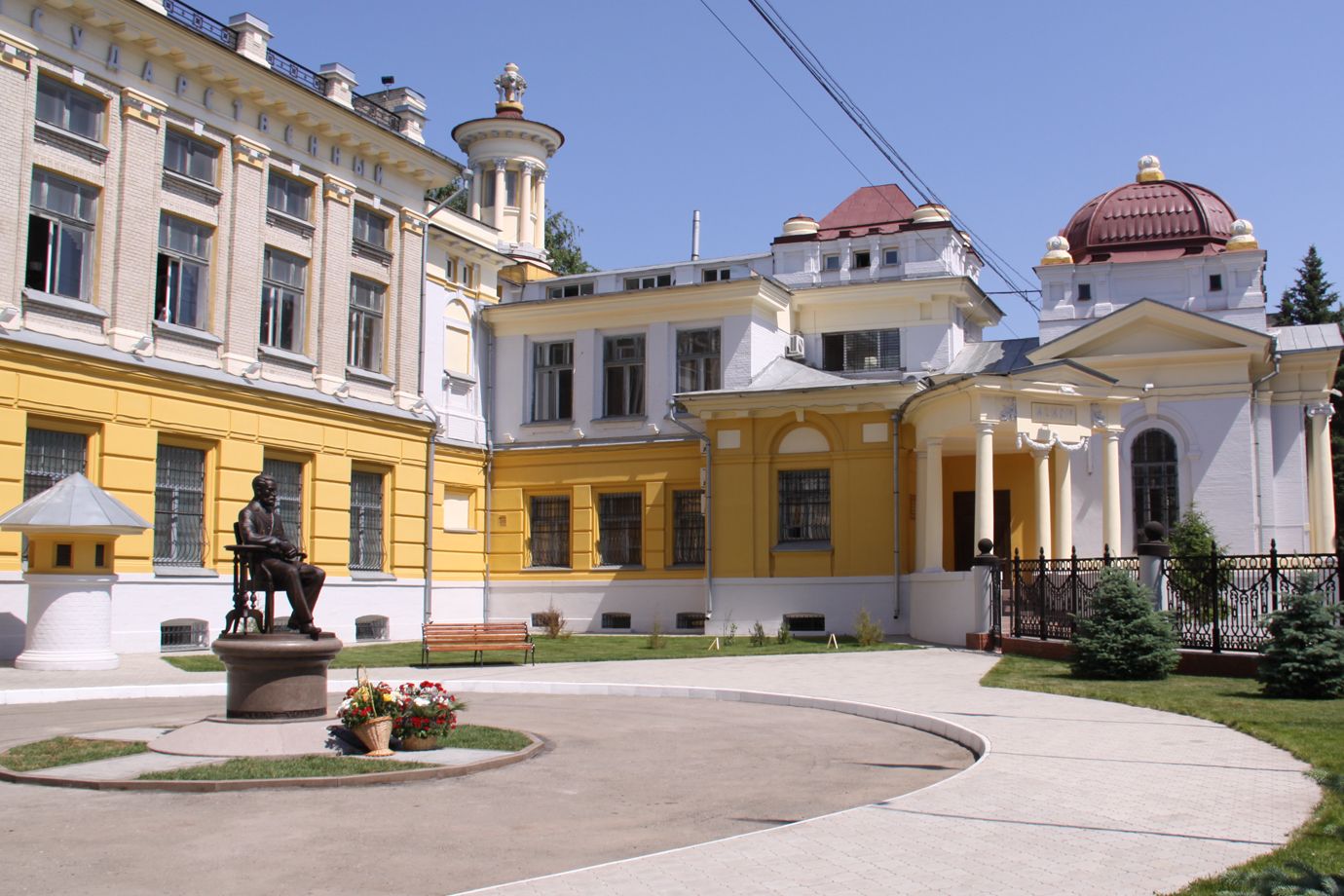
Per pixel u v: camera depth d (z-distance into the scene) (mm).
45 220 22719
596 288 37688
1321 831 8086
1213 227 32688
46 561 20359
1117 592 19016
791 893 6875
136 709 16609
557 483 34875
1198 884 6770
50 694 17438
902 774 11508
